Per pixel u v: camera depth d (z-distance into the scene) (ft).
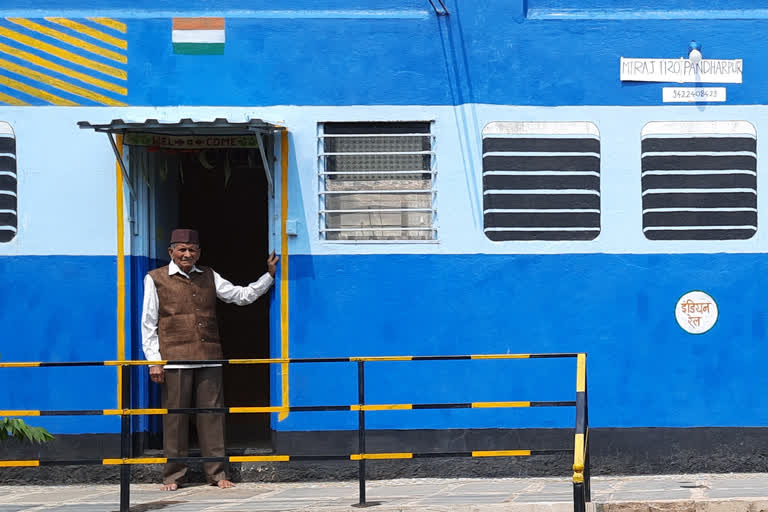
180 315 28.32
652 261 29.66
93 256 29.35
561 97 29.73
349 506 24.11
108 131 28.09
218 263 35.19
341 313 29.43
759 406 29.60
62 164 29.37
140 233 29.68
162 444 30.55
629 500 24.00
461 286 29.48
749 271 29.73
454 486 28.04
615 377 29.45
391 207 29.68
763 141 29.89
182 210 33.68
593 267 29.58
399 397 29.32
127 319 29.27
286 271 29.48
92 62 29.45
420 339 29.43
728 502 23.41
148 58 29.48
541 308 29.50
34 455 29.14
